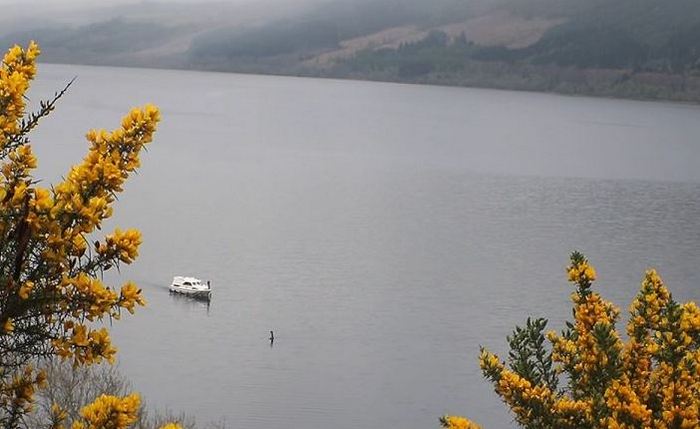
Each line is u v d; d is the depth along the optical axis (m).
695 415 6.52
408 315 66.69
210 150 178.75
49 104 4.93
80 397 13.99
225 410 43.50
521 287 77.06
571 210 122.50
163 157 159.62
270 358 53.47
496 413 46.47
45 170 102.38
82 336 4.18
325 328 62.06
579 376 7.34
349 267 83.25
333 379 50.88
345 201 125.56
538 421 6.89
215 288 70.88
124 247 4.31
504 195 136.50
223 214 107.12
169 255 81.69
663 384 6.99
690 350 7.25
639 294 7.58
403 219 112.31
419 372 52.97
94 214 4.20
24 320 4.19
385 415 45.62
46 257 4.14
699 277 81.50
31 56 4.87
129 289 4.28
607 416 6.64
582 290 7.45
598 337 6.87
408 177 155.50
